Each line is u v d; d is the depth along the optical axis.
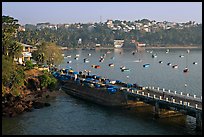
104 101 111.19
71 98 122.56
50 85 135.00
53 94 127.75
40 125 88.94
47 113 100.81
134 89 112.44
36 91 128.12
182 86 161.25
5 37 132.38
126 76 198.25
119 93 109.56
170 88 156.00
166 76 196.75
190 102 91.75
